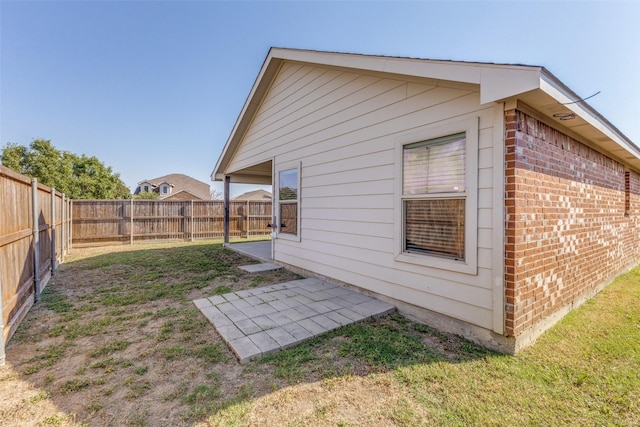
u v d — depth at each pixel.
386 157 4.08
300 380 2.39
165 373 2.50
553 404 2.11
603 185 4.90
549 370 2.54
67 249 9.41
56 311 4.02
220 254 8.80
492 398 2.17
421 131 3.59
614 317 3.71
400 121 3.88
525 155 2.83
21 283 3.79
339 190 4.97
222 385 2.32
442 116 3.36
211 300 4.32
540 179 3.09
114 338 3.19
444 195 3.36
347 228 4.82
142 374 2.49
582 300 4.16
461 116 3.16
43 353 2.86
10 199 3.46
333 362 2.67
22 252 3.88
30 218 4.30
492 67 2.64
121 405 2.09
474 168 3.02
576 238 3.94
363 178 4.48
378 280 4.26
